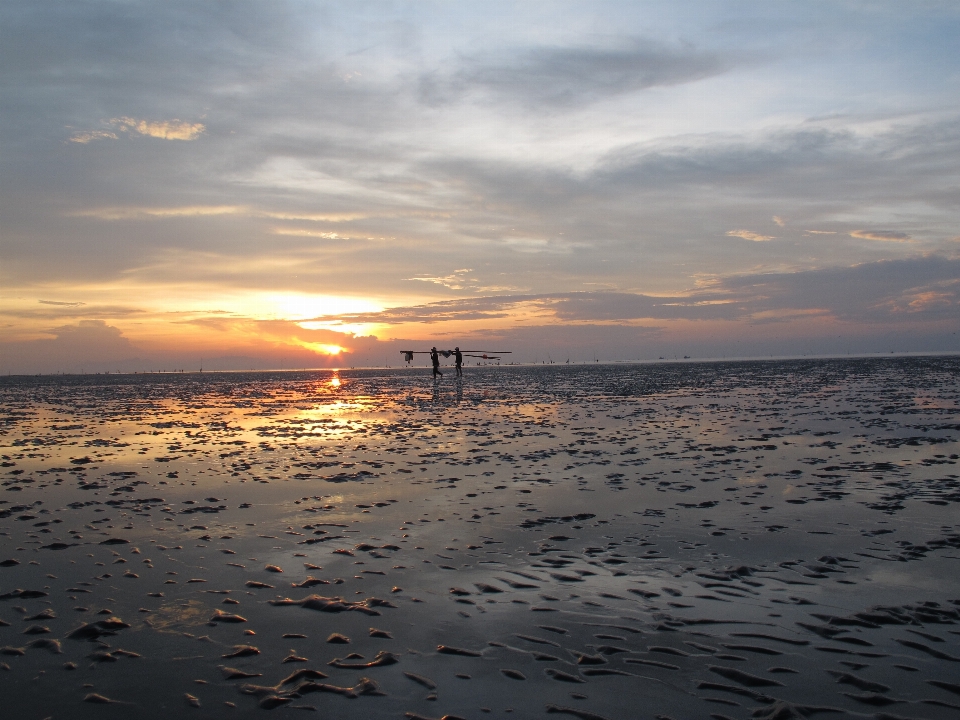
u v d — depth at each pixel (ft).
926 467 53.78
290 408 141.59
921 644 23.38
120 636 25.49
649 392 168.96
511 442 75.72
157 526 41.27
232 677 22.26
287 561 34.19
